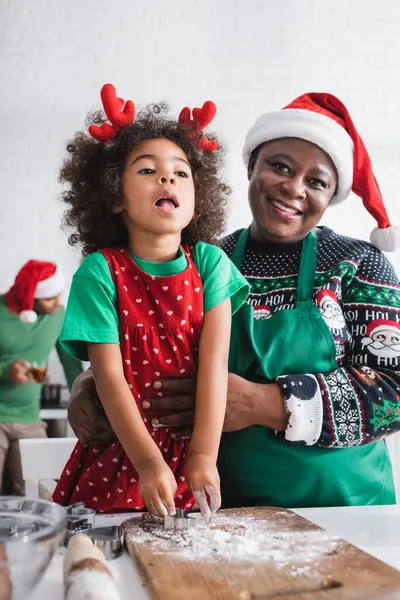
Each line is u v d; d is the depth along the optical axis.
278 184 1.17
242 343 1.13
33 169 3.34
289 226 1.17
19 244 3.36
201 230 1.06
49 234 3.37
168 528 0.80
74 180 1.04
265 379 1.11
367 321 1.12
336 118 1.24
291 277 1.18
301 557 0.70
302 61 3.33
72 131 3.34
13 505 0.64
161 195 0.91
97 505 1.01
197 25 3.32
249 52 3.33
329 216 3.25
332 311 1.13
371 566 0.67
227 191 1.16
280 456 1.08
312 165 1.17
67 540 0.76
